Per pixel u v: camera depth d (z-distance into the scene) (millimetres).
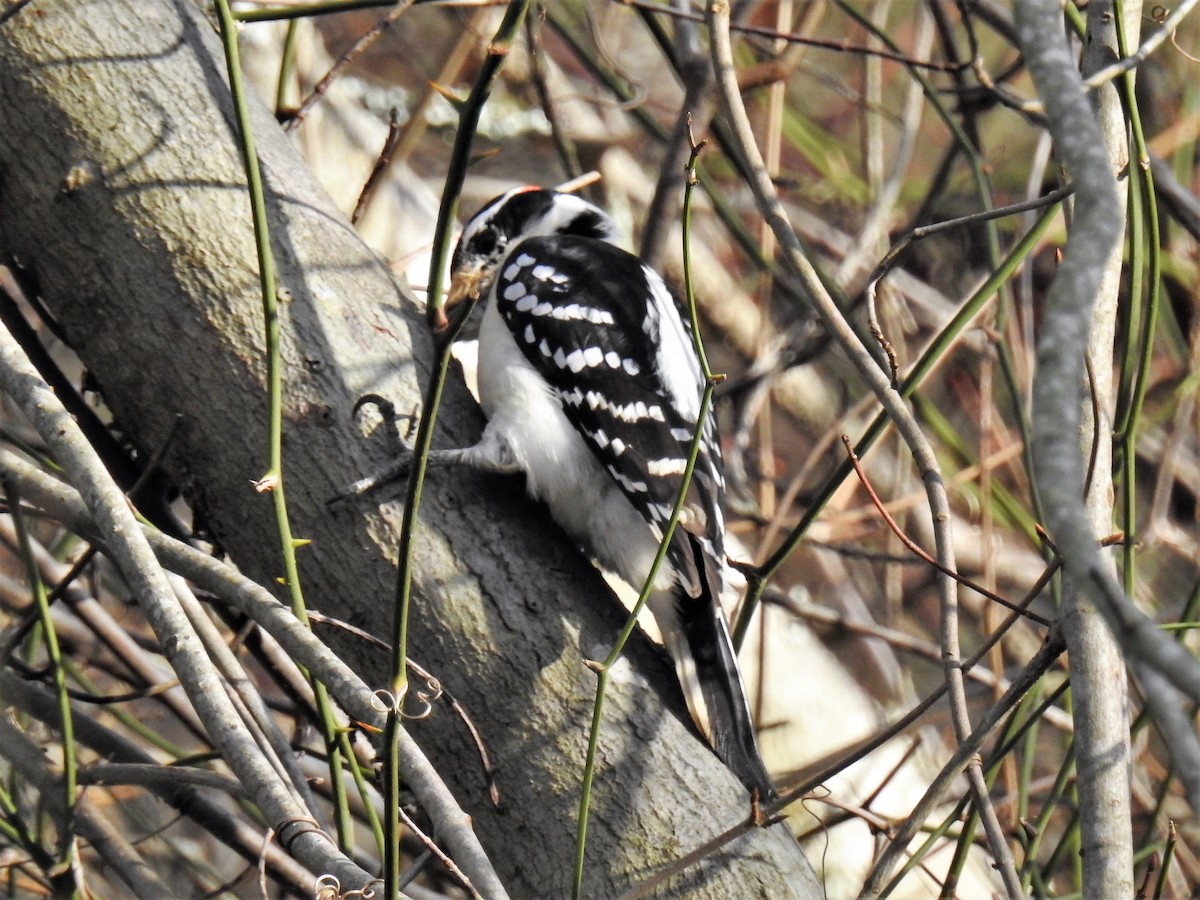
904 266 12461
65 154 5777
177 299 5664
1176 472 11516
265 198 5848
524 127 13062
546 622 5469
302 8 6543
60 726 5887
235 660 5969
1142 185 6648
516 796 5258
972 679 9836
